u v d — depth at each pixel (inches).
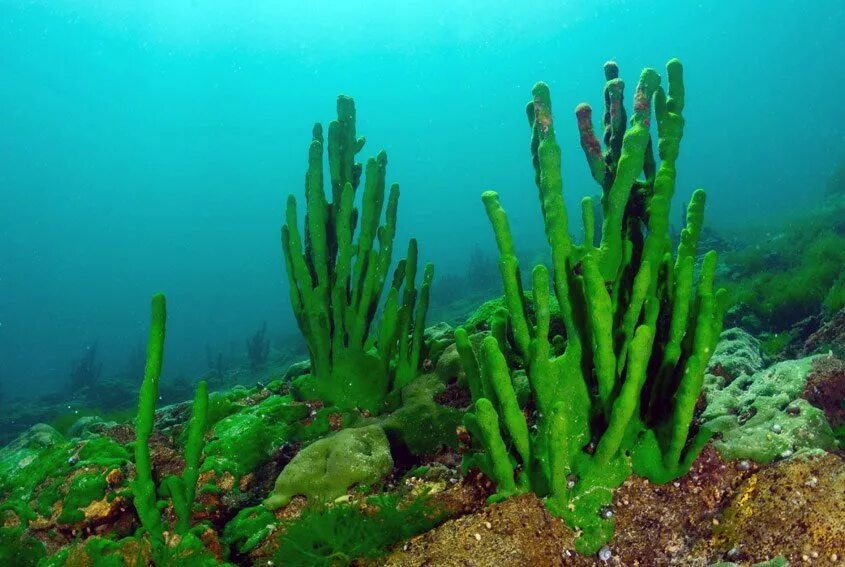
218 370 717.3
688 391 82.1
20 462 125.5
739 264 438.0
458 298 897.5
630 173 95.0
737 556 78.0
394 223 151.3
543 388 94.7
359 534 90.5
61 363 1911.9
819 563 71.8
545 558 82.6
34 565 104.3
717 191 2014.0
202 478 119.9
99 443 126.3
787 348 211.5
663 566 82.4
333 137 152.3
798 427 92.1
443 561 79.9
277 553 91.7
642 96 96.2
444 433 125.5
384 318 146.7
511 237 97.0
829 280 273.0
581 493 89.7
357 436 118.3
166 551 92.9
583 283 90.9
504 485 89.1
